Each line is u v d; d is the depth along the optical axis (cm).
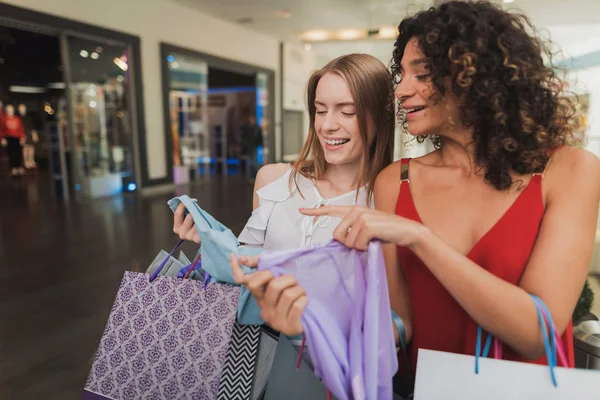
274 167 115
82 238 489
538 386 58
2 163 1147
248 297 79
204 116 1010
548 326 60
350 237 64
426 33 68
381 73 94
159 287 87
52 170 727
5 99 1312
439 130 75
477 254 70
